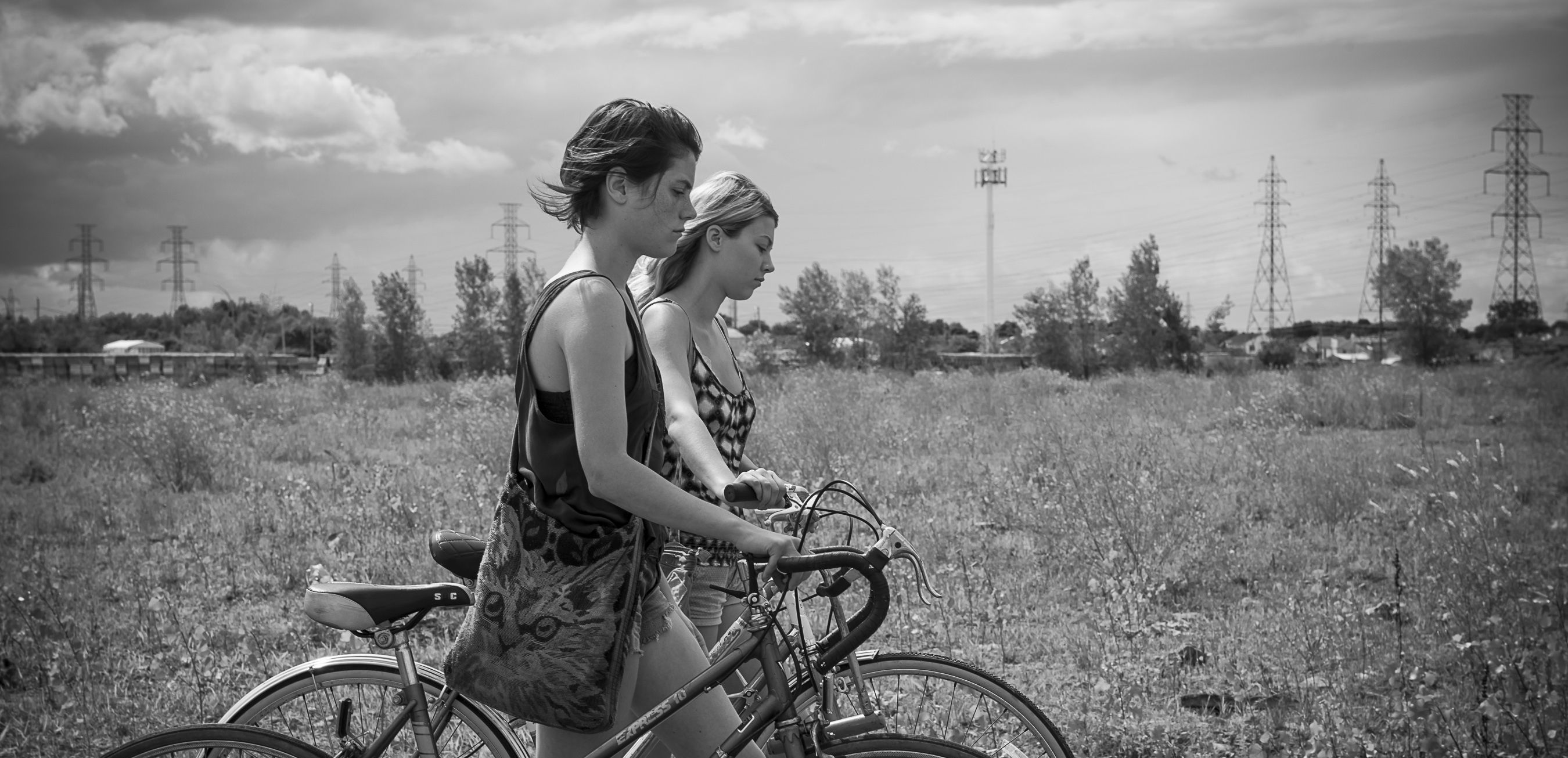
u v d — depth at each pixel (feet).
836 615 8.21
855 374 75.20
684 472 9.55
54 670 15.06
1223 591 19.75
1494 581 17.19
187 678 14.71
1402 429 42.45
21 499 28.73
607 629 7.36
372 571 20.56
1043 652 16.24
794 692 7.95
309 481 31.30
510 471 7.55
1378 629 16.12
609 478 7.02
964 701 9.39
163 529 25.72
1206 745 12.94
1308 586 19.44
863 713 8.21
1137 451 31.07
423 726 8.03
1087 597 18.94
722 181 9.97
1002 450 36.50
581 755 7.76
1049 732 9.23
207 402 51.67
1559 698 12.48
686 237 9.80
